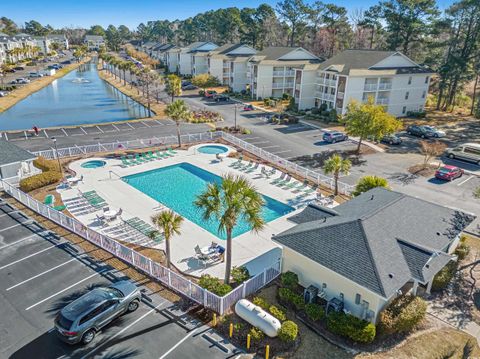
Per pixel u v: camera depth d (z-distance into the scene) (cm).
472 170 3653
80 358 1450
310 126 5356
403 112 6103
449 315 1730
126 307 1667
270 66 7181
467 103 7075
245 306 1614
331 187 3161
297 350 1492
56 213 2450
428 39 7188
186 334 1574
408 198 2116
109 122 5506
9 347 1498
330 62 6312
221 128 4991
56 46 18600
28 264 2042
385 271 1555
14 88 8138
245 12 12631
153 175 3450
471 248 2280
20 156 3116
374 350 1507
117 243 2089
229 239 1767
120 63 9638
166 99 7306
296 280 1812
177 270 2016
